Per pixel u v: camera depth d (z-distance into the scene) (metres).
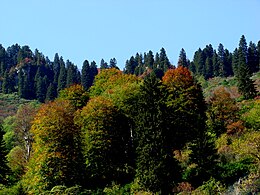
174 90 63.16
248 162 46.47
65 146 54.56
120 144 58.72
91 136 56.59
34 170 54.22
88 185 54.47
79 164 54.66
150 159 45.00
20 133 78.25
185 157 53.66
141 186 45.91
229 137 56.41
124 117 61.53
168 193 44.66
